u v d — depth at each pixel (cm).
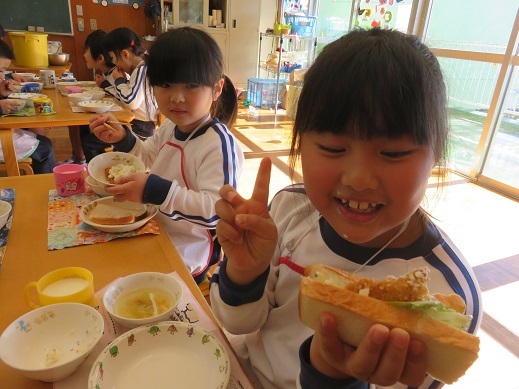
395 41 51
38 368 56
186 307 73
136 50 293
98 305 73
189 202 107
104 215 100
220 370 58
